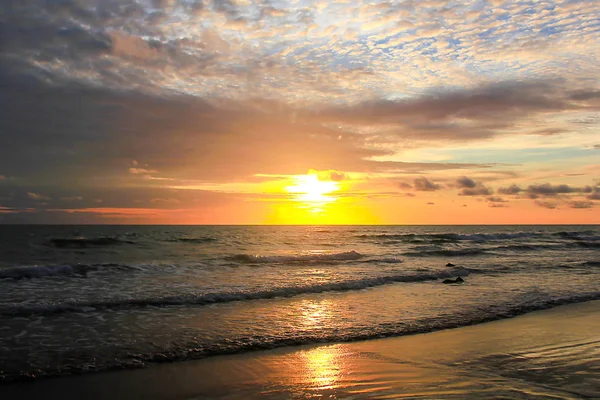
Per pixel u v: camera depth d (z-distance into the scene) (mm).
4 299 11070
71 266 17688
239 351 7172
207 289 12977
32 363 6324
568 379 5762
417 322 9305
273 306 10820
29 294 11938
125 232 67750
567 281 15742
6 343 7227
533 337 8164
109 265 18547
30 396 5262
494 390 5336
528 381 5684
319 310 10406
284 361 6703
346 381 5797
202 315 9656
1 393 5320
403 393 5293
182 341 7598
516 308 10898
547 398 5039
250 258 23453
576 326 9125
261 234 63219
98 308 10047
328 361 6695
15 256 25422
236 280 15125
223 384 5707
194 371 6211
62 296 11617
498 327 9023
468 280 15914
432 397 5121
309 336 8109
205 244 37656
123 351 6973
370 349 7363
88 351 6922
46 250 29422
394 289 13711
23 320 8844
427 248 34656
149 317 9336
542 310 10805
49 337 7652
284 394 5340
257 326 8773
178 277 15875
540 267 20469
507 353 7066
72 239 35938
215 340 7715
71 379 5824
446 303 11406
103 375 5988
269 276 16391
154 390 5492
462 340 7949
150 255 26609
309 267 19953
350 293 12906
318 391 5434
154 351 7027
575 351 7195
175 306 10570
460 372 6109
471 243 41969
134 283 14227
